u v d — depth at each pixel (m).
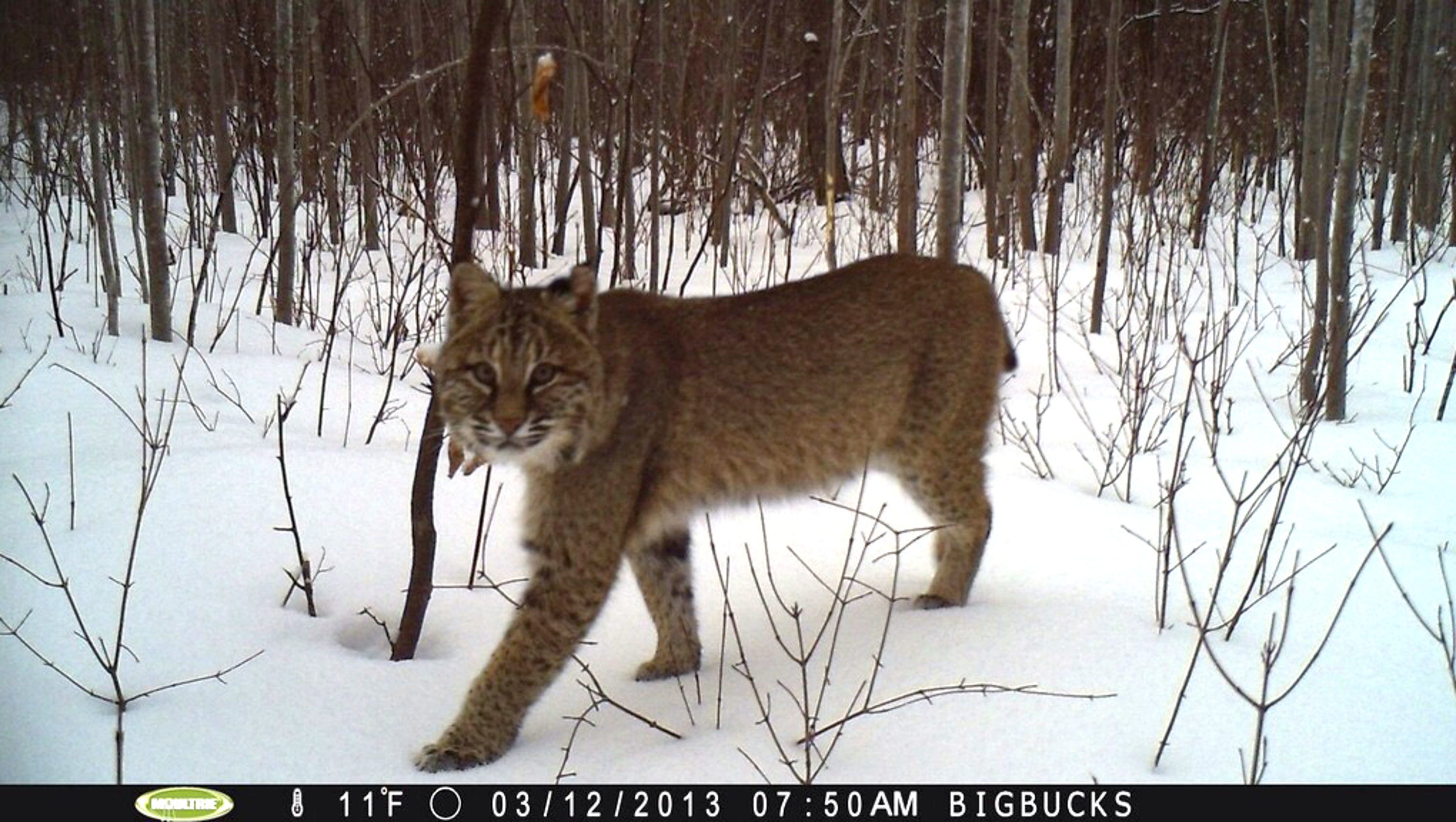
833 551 1.75
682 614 1.48
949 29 2.14
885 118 4.74
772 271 3.07
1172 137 5.00
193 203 3.96
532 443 1.33
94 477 1.79
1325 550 1.72
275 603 1.53
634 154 3.13
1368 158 5.46
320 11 4.05
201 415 2.05
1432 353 3.07
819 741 1.29
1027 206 4.32
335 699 1.36
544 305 1.36
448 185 4.75
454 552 1.70
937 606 1.58
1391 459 2.23
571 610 1.37
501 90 2.28
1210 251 4.19
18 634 1.40
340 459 1.94
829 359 1.54
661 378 1.44
